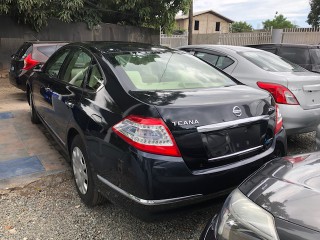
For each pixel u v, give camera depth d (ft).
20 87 28.91
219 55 19.83
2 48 41.68
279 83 16.03
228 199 7.52
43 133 19.07
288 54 29.22
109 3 49.73
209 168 9.28
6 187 12.92
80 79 12.55
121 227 10.65
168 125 8.80
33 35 43.93
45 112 15.93
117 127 9.34
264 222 6.24
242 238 6.42
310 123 16.28
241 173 9.77
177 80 11.61
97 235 10.25
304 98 16.10
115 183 9.45
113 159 9.37
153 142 8.67
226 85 12.03
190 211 9.30
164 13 53.11
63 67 14.69
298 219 5.96
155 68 11.88
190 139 8.95
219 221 7.18
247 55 19.15
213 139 9.36
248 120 9.98
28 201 12.09
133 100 9.48
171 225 10.84
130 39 54.60
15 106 26.45
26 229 10.48
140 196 8.71
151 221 8.89
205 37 68.54
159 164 8.60
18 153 16.16
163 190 8.65
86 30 48.88
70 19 45.29
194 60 13.55
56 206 11.79
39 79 17.01
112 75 10.80
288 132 15.96
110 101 10.09
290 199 6.50
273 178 7.47
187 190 8.91
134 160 8.74
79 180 11.98
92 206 11.56
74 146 12.03
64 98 12.92
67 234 10.27
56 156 15.90
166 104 9.11
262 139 10.56
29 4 39.17
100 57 11.89
